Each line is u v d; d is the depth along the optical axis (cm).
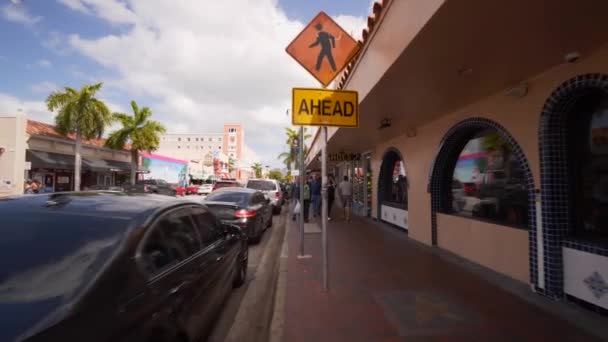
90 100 2358
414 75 444
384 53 432
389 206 1123
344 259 654
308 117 454
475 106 586
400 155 990
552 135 428
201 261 334
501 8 275
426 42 342
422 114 693
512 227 512
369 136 1021
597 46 358
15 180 2264
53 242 225
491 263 563
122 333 188
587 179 409
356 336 340
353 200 1731
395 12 388
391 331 350
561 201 423
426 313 393
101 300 190
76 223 246
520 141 479
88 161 2925
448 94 538
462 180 700
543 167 435
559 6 274
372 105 607
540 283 443
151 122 3080
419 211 834
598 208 396
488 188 605
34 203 276
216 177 6656
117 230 242
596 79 365
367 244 803
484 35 326
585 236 409
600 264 372
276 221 1441
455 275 538
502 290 464
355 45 469
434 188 759
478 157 641
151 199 326
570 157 425
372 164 1328
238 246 518
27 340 155
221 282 399
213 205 855
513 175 535
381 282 509
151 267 245
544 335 337
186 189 3997
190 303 281
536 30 319
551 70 424
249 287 547
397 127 850
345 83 697
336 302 430
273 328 359
